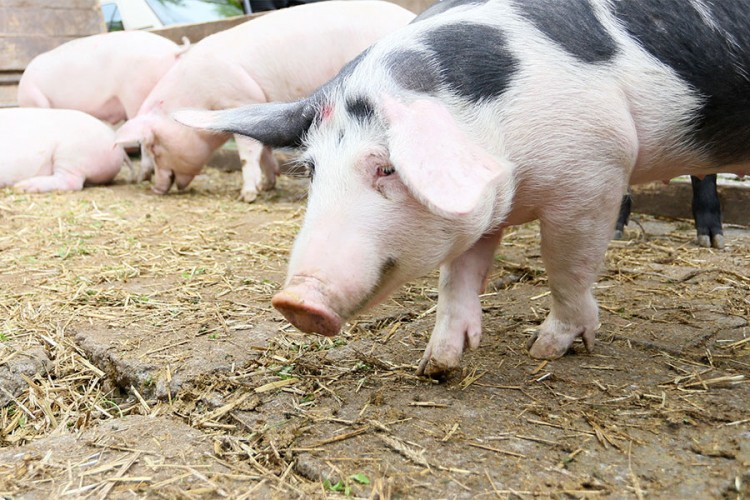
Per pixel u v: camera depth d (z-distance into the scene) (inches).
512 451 44.8
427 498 41.7
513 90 47.3
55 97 150.6
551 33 48.6
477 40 47.8
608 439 45.5
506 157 47.6
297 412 49.6
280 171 138.9
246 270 77.5
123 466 45.1
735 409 48.1
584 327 55.1
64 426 52.7
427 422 47.7
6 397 55.7
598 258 52.2
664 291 69.2
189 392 53.0
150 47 142.8
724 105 50.6
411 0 135.9
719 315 63.1
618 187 50.2
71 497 42.9
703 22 50.1
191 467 45.0
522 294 69.6
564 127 47.9
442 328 52.6
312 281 43.6
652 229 98.1
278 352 57.6
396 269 46.1
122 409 54.1
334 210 45.1
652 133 50.6
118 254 84.7
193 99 119.1
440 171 40.6
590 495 41.5
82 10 183.2
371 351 57.6
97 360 59.0
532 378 52.6
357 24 116.7
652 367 53.9
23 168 127.3
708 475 42.6
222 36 121.2
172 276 75.8
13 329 62.9
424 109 43.3
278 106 50.7
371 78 46.7
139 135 119.4
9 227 99.1
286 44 117.6
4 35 174.2
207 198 124.6
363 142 45.4
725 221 99.4
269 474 44.3
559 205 49.8
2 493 43.3
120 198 123.0
